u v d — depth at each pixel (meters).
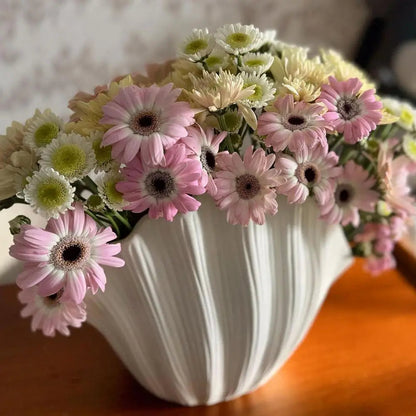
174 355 0.49
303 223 0.48
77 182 0.42
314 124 0.40
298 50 0.46
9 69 0.79
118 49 0.84
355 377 0.59
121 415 0.55
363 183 0.48
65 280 0.38
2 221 0.75
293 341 0.54
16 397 0.58
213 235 0.45
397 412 0.55
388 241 0.60
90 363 0.62
